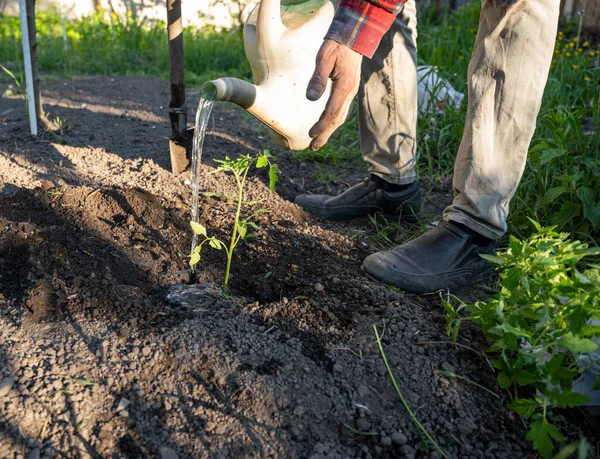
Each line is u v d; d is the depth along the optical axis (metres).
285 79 2.00
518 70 1.91
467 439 1.58
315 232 2.56
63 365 1.67
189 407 1.59
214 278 2.12
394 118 2.52
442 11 7.22
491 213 2.08
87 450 1.46
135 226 2.38
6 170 2.91
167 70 6.43
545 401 1.49
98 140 3.51
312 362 1.76
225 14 8.56
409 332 1.89
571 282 1.54
